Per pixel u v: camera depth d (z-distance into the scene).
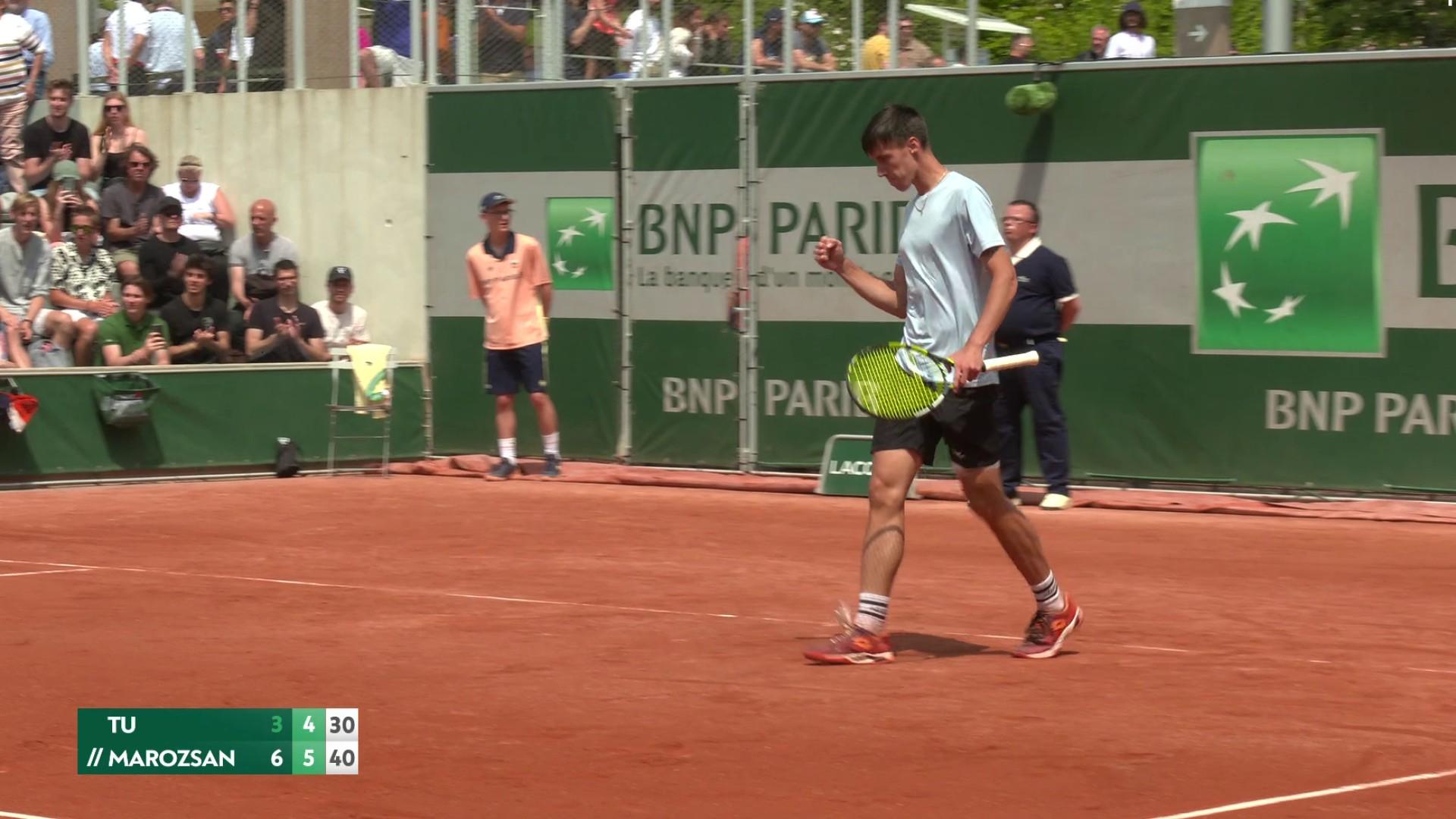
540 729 23.48
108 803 20.38
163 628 31.19
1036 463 51.06
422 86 61.59
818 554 40.44
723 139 55.28
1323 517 46.12
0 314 57.19
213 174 67.00
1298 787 20.45
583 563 39.12
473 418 60.69
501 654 28.64
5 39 67.38
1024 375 46.94
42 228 61.50
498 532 44.22
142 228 63.19
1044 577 27.89
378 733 23.36
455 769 21.52
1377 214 46.59
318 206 64.44
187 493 53.16
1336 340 47.25
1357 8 70.88
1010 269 26.14
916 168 26.91
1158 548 41.31
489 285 56.25
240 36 67.12
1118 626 31.19
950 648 29.00
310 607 33.41
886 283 28.41
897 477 27.22
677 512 48.34
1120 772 21.12
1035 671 26.95
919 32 60.44
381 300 63.28
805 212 54.00
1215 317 48.66
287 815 19.73
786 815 19.48
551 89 58.44
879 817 19.41
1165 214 49.12
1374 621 31.70
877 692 25.47
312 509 49.16
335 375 59.03
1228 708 24.44
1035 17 87.69
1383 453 46.94
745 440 55.19
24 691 26.03
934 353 26.81
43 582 36.59
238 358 60.62
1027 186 50.94
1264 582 36.44
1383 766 21.39
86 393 54.50
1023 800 20.00
